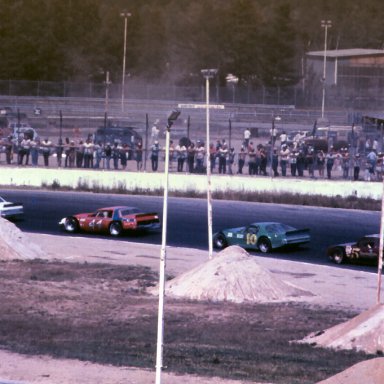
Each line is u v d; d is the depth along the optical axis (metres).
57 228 96.31
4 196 110.69
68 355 40.66
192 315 57.06
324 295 66.56
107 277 71.44
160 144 151.38
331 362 41.38
